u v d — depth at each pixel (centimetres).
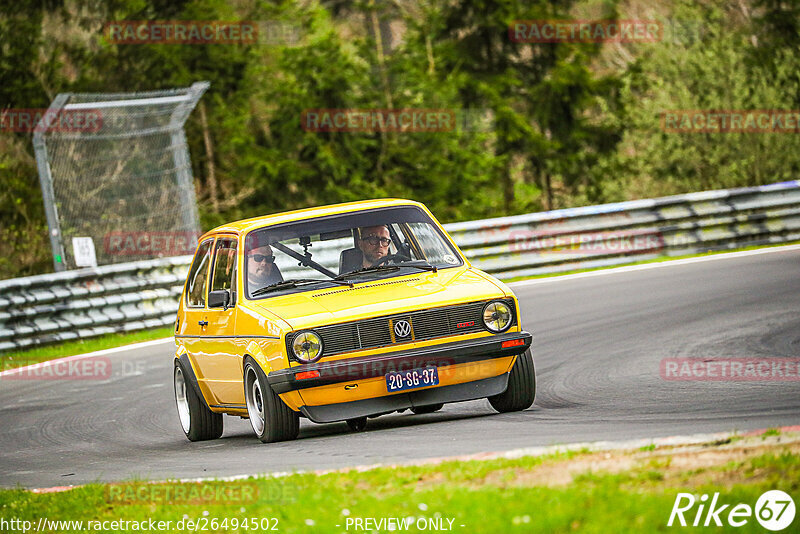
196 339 3528
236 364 3238
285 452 2853
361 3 12650
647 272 6700
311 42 12012
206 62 11925
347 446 2805
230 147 11725
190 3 11981
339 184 12088
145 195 8812
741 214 7588
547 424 2834
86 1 12331
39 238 10675
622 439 2420
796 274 5853
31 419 4334
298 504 2095
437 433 2855
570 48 12825
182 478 2703
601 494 1822
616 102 12525
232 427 3906
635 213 7412
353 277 3247
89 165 8700
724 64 11062
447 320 3031
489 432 2780
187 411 3675
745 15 13350
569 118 12719
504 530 1716
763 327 4397
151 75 11950
